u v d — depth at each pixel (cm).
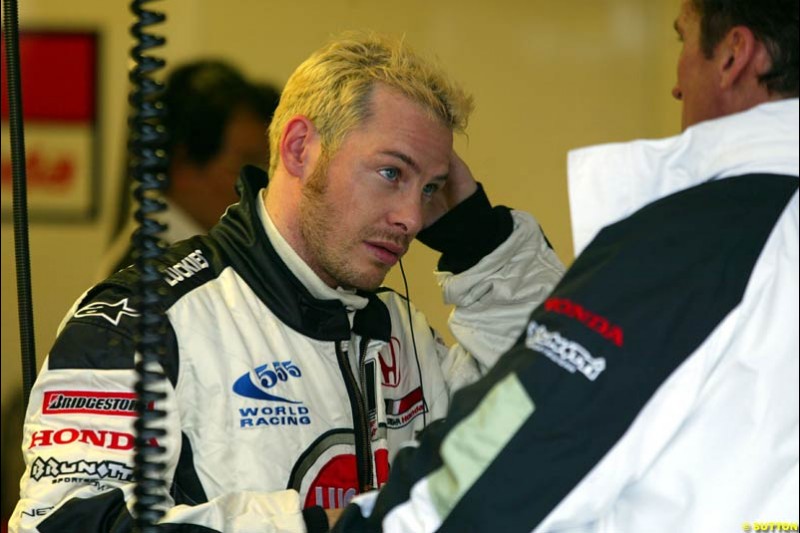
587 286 471
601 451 457
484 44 1164
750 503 479
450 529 467
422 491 475
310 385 639
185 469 605
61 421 587
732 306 470
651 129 1166
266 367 624
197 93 852
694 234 475
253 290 642
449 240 758
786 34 494
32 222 1148
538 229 791
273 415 618
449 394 765
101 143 1147
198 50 1123
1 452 1148
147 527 479
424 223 759
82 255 1151
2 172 1143
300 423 625
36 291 1150
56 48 1141
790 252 482
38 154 1147
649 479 481
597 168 497
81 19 1139
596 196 496
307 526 568
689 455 479
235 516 563
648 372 458
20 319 640
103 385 589
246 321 631
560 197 1177
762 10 497
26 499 575
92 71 1142
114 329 598
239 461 606
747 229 479
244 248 650
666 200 488
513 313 760
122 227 872
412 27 1160
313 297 646
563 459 457
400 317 756
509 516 458
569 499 459
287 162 650
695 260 471
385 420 691
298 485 618
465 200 754
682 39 536
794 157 491
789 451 482
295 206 647
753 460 478
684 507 479
